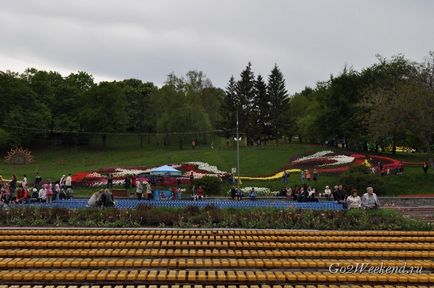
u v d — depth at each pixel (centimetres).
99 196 3105
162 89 10556
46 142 10438
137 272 1808
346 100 7912
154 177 5253
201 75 11025
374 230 2556
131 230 2442
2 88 9512
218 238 2303
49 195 3859
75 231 2380
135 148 9862
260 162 6712
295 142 11262
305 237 2316
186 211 2847
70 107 10531
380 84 7681
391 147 8625
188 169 6309
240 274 1798
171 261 1931
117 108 10319
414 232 2470
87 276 1766
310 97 12362
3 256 2019
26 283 1750
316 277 1786
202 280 1761
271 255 2066
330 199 4331
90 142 10750
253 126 10044
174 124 8888
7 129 9250
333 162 6397
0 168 7494
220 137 10306
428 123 5475
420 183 5338
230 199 4488
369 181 4703
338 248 2200
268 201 4122
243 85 10769
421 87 5841
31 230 2395
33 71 11738
